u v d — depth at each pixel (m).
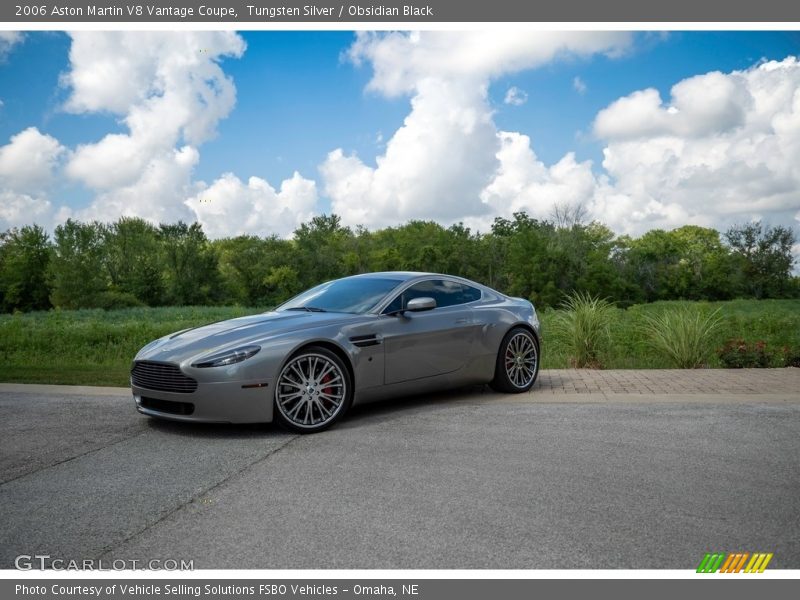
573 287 60.25
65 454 4.43
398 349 5.57
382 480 3.66
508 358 6.51
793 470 3.76
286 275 82.38
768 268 74.81
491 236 73.75
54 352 13.82
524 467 3.86
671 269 78.88
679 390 6.65
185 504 3.34
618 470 3.78
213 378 4.74
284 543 2.81
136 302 80.56
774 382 7.14
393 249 84.81
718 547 2.71
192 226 87.12
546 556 2.63
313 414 5.05
